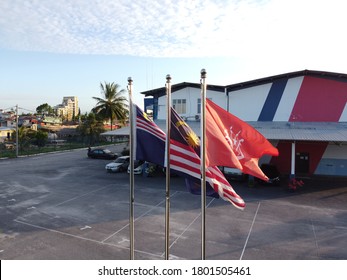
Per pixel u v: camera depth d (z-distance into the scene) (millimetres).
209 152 8375
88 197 19062
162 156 9062
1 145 49625
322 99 26547
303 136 21891
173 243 11953
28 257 10734
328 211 16297
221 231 13227
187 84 30172
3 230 13367
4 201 18141
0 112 113875
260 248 11523
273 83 27719
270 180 22109
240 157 8734
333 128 24344
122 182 23594
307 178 25266
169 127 8391
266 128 25047
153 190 20875
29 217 15133
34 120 88500
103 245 11773
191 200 18328
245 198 18906
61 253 11070
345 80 25969
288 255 10930
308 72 26312
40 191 20703
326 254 11039
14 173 27984
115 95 59000
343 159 26141
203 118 7832
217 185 8273
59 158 39969
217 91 29562
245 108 28531
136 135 8992
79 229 13477
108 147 57812
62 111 199500
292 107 27266
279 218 15070
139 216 15234
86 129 61750
